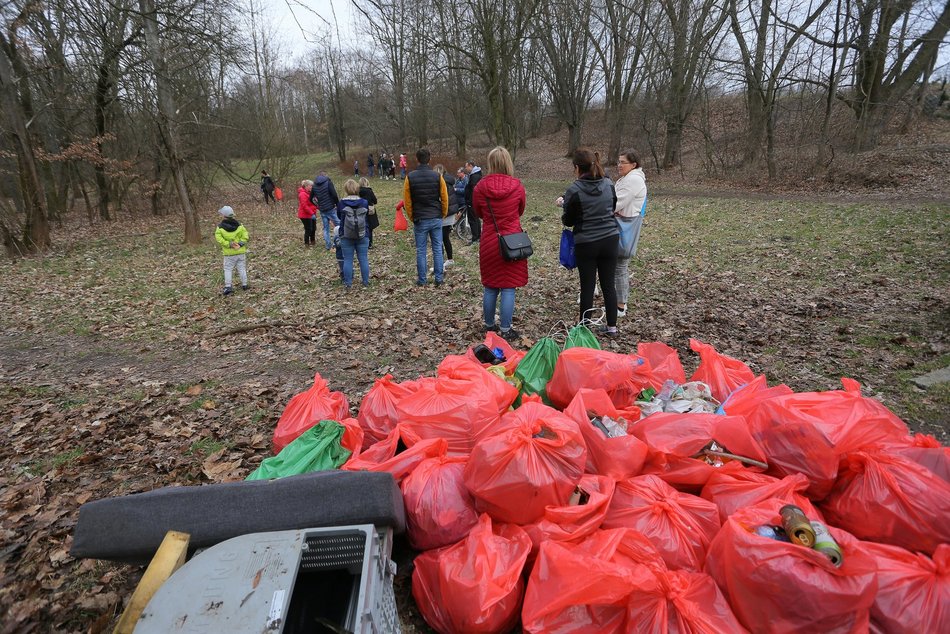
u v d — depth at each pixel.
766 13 17.98
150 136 18.38
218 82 18.89
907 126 19.98
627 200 5.39
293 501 2.00
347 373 4.88
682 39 22.34
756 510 1.91
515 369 3.43
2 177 17.64
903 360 4.29
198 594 1.52
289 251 11.71
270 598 1.50
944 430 3.25
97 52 14.59
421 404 2.77
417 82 35.56
